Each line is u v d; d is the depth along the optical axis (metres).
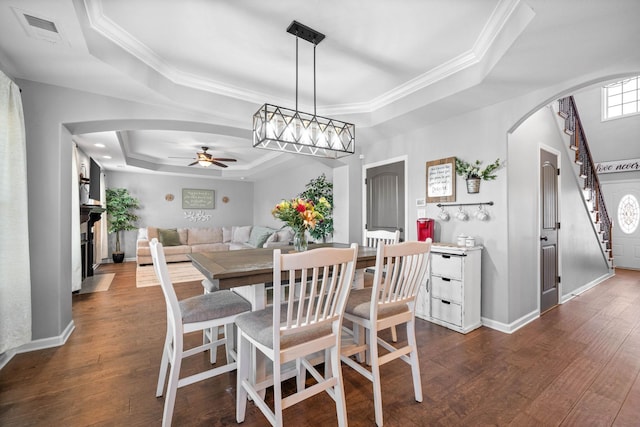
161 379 1.79
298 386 1.79
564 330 2.87
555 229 3.74
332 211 5.03
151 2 1.92
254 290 1.82
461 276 2.81
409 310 1.81
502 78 2.41
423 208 3.63
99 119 2.71
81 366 2.15
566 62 2.15
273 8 1.98
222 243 7.94
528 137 3.23
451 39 2.36
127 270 5.89
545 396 1.82
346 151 2.64
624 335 2.74
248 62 2.72
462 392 1.86
